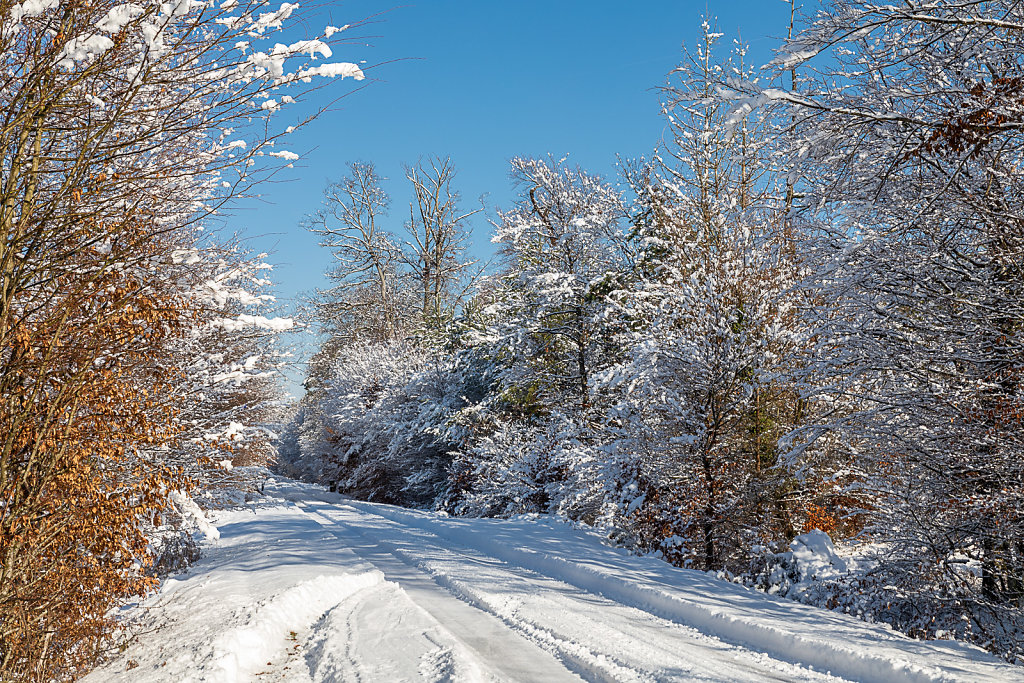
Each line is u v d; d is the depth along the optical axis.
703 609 8.73
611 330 22.64
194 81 6.20
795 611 8.88
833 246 11.95
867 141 10.80
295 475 55.22
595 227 23.16
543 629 8.07
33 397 5.61
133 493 6.67
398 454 34.44
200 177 7.09
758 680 6.39
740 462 14.36
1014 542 10.16
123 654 7.14
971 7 9.71
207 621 8.26
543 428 24.48
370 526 19.22
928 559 10.50
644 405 15.64
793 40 8.62
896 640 7.46
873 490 12.32
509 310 25.25
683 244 17.89
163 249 6.94
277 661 7.11
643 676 6.37
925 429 11.15
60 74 5.99
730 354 14.12
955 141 9.16
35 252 6.15
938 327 11.14
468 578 11.27
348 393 40.31
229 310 8.02
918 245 11.12
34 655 5.82
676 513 14.17
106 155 6.15
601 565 11.83
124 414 6.24
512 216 25.31
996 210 10.64
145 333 6.61
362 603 9.55
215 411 12.11
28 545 5.69
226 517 21.80
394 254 44.66
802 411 15.28
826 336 12.23
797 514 15.30
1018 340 10.28
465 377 31.61
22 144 5.76
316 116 6.26
